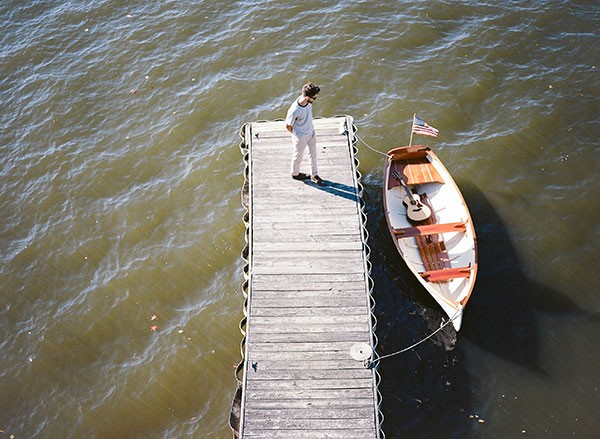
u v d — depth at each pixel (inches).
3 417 513.3
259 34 860.6
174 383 524.7
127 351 550.3
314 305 477.4
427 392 502.9
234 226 643.5
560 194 647.8
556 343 530.0
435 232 577.0
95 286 601.3
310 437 406.0
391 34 845.8
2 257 629.9
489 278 579.5
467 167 681.0
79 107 784.3
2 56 857.5
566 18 853.2
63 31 891.4
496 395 498.9
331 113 753.0
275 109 763.4
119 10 920.3
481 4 882.8
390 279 582.2
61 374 538.0
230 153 717.3
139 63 835.4
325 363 442.9
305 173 571.8
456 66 797.9
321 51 830.5
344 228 527.5
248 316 470.9
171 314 575.5
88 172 707.4
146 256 623.5
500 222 625.3
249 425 412.2
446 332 540.4
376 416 414.6
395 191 636.1
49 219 663.8
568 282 573.6
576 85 760.3
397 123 734.5
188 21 890.7
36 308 587.2
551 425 480.4
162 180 695.7
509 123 724.7
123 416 507.2
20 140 749.9
